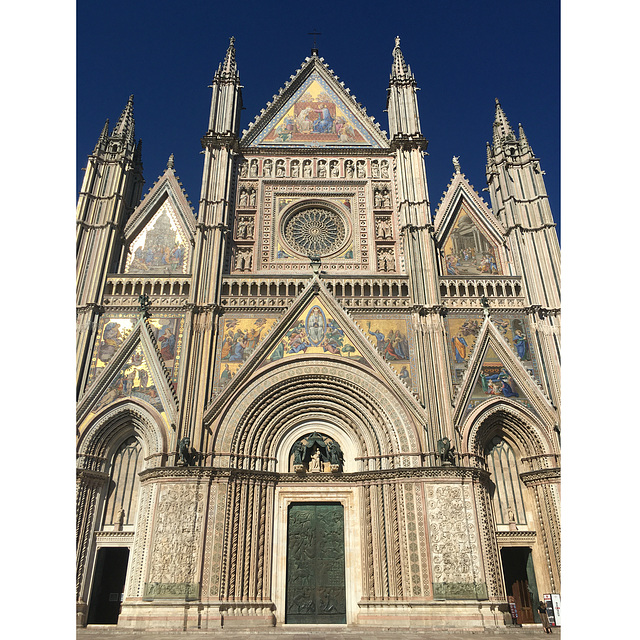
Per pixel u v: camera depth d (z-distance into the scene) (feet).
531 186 140.15
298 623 102.68
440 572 98.63
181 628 92.12
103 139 146.10
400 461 110.01
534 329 123.85
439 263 135.44
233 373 118.11
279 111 157.28
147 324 121.49
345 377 117.91
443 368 117.29
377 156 150.10
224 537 101.76
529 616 111.55
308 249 139.23
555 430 113.80
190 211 140.46
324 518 111.86
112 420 113.19
